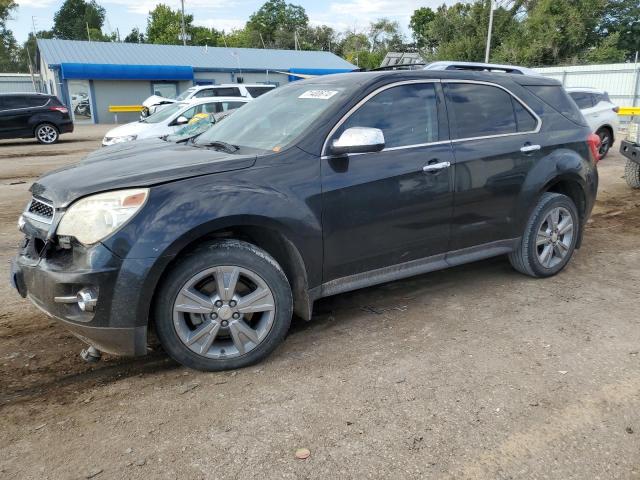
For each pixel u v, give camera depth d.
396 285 4.84
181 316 3.19
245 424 2.84
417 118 4.01
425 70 4.19
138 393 3.15
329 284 3.71
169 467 2.53
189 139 4.46
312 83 4.32
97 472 2.50
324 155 3.58
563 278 4.94
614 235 6.39
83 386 3.24
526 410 2.93
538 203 4.65
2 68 73.06
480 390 3.12
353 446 2.66
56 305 3.04
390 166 3.78
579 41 36.34
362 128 3.48
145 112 21.05
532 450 2.62
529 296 4.52
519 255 4.75
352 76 4.10
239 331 3.32
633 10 38.75
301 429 2.79
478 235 4.35
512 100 4.56
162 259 3.00
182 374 3.36
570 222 4.87
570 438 2.70
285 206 3.36
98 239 2.96
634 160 8.30
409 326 3.99
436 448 2.63
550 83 4.94
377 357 3.52
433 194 3.98
